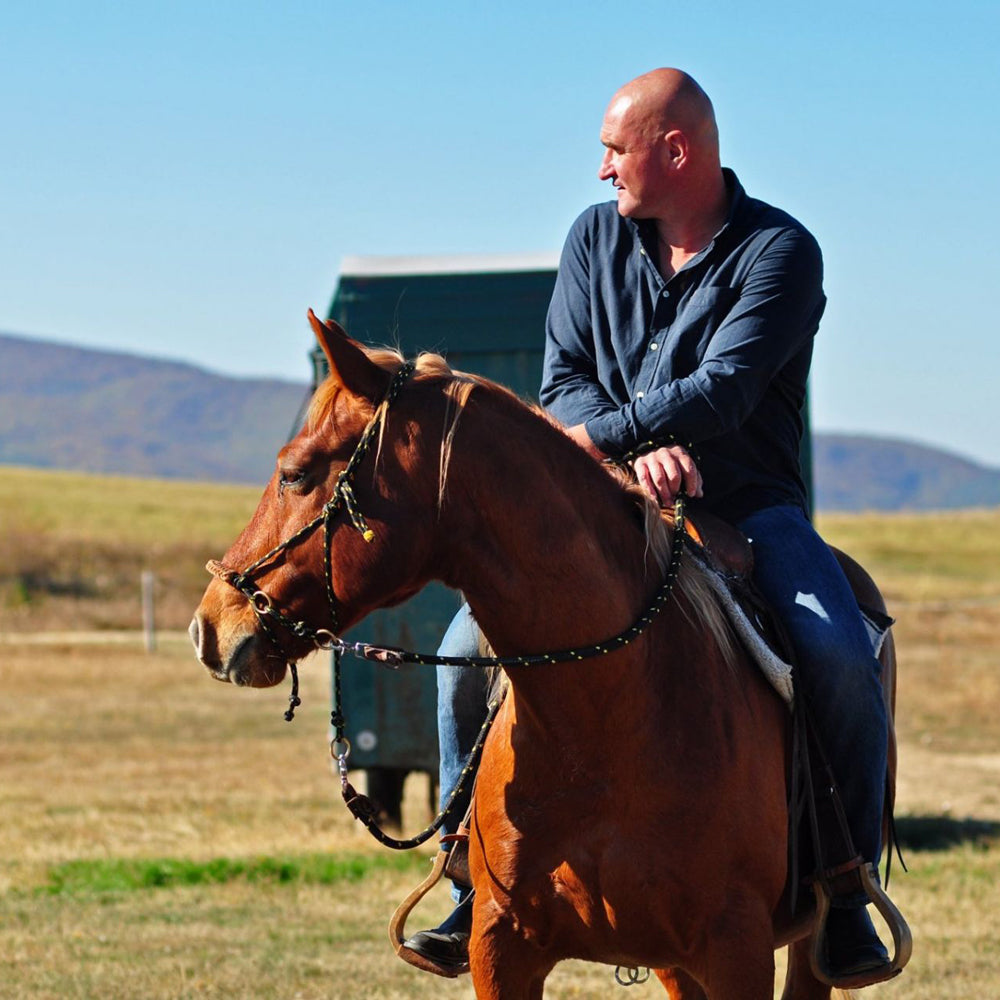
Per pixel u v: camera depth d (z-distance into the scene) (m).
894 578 67.69
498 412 5.70
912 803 19.70
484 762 6.15
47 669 36.34
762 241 6.68
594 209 7.21
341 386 5.62
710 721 5.88
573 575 5.68
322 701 32.06
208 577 58.41
